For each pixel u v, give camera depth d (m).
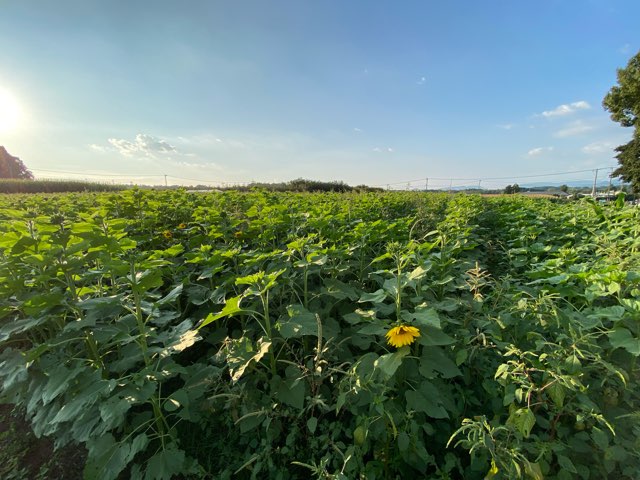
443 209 8.71
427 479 1.90
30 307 2.20
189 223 5.34
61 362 2.35
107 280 3.65
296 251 3.52
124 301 2.54
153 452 2.36
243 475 2.14
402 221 4.77
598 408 1.78
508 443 1.60
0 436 2.58
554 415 1.75
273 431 2.09
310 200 8.31
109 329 2.21
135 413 2.52
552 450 1.74
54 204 6.03
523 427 1.53
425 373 2.00
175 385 2.86
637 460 1.72
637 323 1.91
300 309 2.40
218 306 3.23
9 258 2.62
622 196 5.46
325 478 1.69
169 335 2.39
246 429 2.04
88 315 2.29
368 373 1.98
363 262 3.80
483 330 2.35
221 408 2.33
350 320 2.24
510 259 4.28
